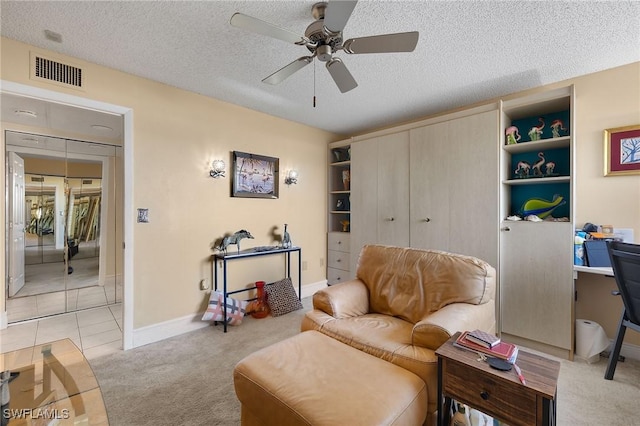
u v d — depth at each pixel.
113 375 2.11
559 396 1.87
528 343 2.58
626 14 1.76
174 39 2.05
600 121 2.49
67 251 3.75
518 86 2.82
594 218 2.51
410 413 1.21
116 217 4.03
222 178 3.21
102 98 2.41
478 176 2.84
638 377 2.08
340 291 2.18
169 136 2.80
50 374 1.44
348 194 4.53
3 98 2.51
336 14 1.40
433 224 3.15
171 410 1.74
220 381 2.04
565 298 2.38
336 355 1.52
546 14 1.77
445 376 1.32
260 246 3.57
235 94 3.02
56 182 3.68
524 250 2.58
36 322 3.15
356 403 1.15
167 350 2.51
